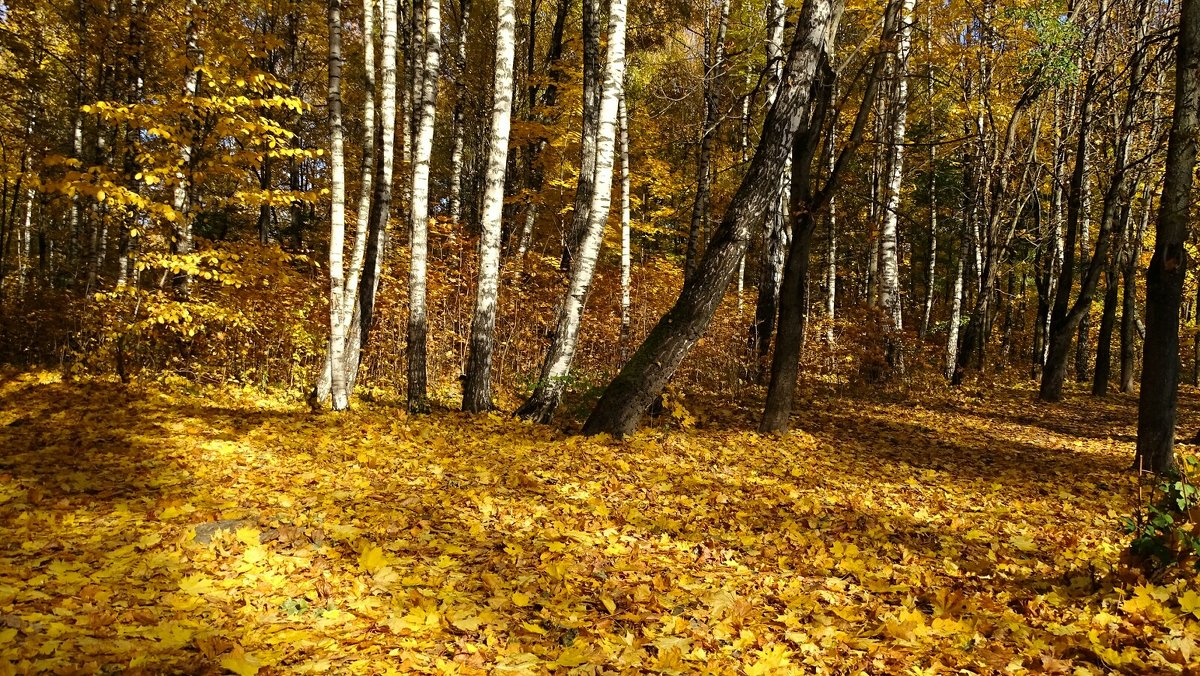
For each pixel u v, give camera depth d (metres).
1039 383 19.52
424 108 8.63
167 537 3.94
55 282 16.73
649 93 17.84
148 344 9.89
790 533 5.04
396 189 17.73
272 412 8.25
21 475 5.09
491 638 3.00
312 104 18.94
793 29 15.94
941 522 5.82
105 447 6.00
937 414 12.29
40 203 16.44
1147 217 18.16
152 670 2.50
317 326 11.11
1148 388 7.79
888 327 15.02
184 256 8.70
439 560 3.95
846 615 3.56
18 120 15.16
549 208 18.25
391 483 5.57
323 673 2.62
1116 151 15.48
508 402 10.39
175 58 8.83
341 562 3.78
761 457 7.70
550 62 17.22
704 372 12.96
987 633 3.39
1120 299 26.77
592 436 7.70
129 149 10.27
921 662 3.04
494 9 19.05
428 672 2.68
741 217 7.76
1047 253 20.83
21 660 2.45
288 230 18.47
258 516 4.39
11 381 8.43
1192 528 3.67
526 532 4.60
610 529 4.76
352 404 9.07
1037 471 8.09
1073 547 5.15
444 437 7.42
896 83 13.79
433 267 12.95
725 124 16.86
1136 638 3.21
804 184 8.93
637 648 3.04
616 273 16.06
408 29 17.16
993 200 17.31
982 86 15.95
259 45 9.12
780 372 9.05
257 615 3.07
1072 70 12.90
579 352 14.21
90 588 3.12
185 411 7.75
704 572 4.15
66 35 13.14
